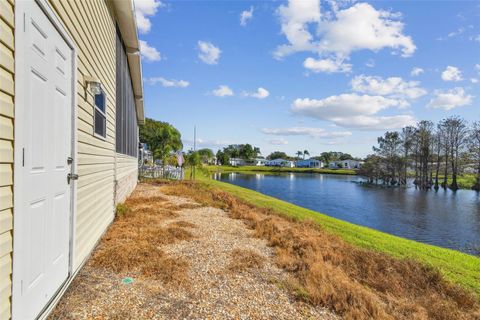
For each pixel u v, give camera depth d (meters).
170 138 25.80
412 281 3.60
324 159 86.06
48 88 2.09
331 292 2.73
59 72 2.32
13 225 1.59
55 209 2.26
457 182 29.78
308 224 6.82
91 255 3.38
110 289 2.55
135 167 11.80
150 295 2.50
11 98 1.56
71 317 2.06
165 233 4.50
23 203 1.70
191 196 9.47
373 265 3.91
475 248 8.85
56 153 2.27
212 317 2.25
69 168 2.59
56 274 2.29
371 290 3.24
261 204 10.16
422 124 31.14
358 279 3.51
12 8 1.55
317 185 30.38
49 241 2.14
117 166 5.98
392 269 3.88
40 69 1.93
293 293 2.78
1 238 1.47
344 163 75.25
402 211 15.15
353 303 2.62
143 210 6.29
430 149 29.72
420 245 6.48
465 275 4.30
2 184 1.48
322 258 3.97
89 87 3.29
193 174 21.34
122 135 6.79
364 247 5.44
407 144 32.12
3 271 1.50
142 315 2.17
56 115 2.26
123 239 4.07
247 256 3.71
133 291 2.54
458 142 27.69
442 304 2.99
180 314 2.25
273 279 3.07
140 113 12.59
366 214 14.16
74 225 2.66
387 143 34.34
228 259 3.61
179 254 3.66
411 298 3.12
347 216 13.59
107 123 4.68
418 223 12.32
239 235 4.88
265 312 2.41
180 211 6.78
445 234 10.54
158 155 24.91
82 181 3.06
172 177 18.50
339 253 4.32
